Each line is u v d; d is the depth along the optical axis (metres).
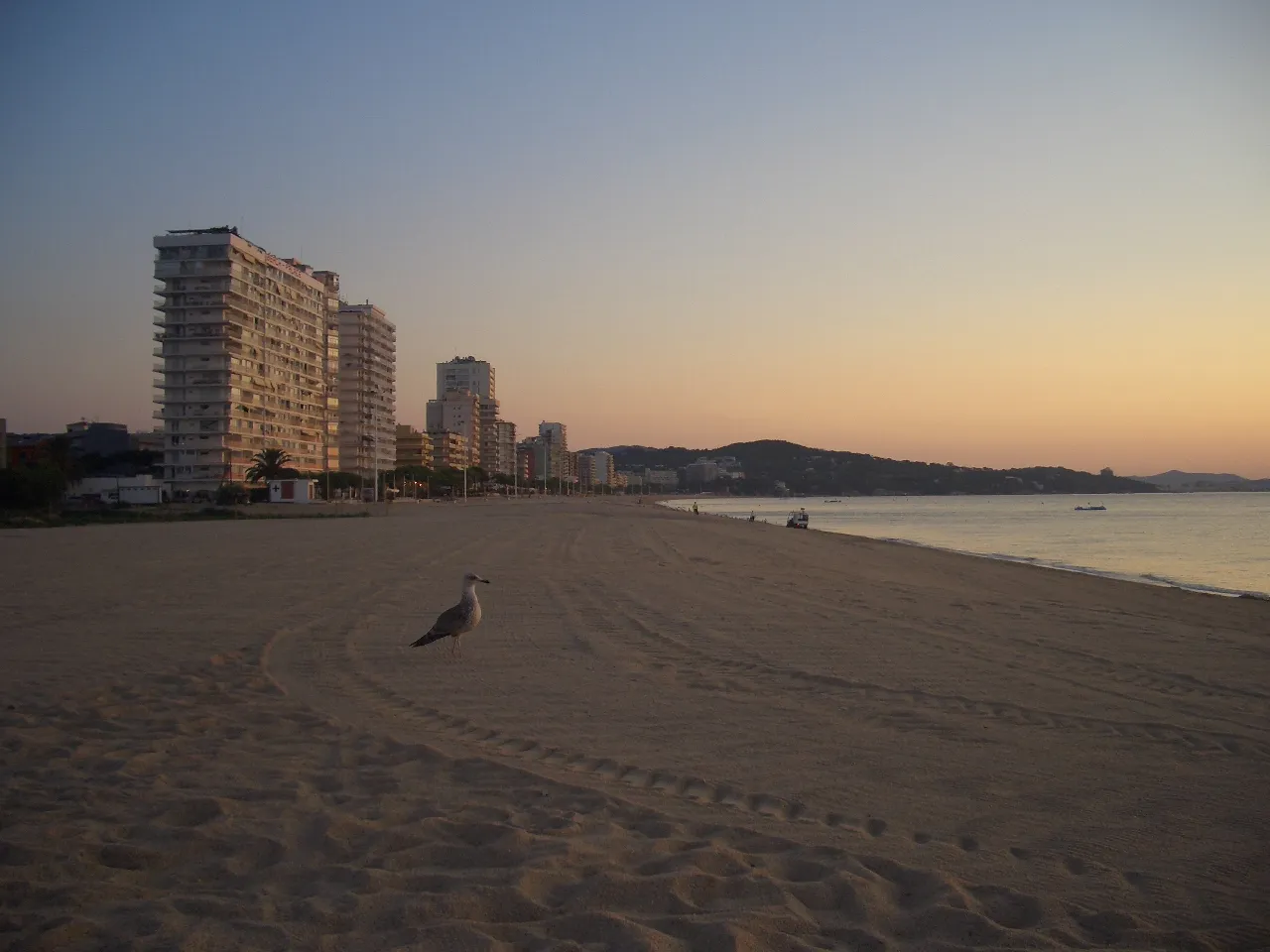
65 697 8.46
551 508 98.56
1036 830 5.36
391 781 6.04
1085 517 106.88
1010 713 8.23
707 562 24.56
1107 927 4.16
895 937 4.02
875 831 5.32
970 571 25.38
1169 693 9.14
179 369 111.50
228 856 4.83
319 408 138.88
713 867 4.66
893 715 8.12
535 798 5.71
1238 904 4.41
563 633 12.58
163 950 3.79
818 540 39.81
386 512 79.25
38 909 4.21
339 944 3.89
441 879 4.50
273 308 122.69
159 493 99.00
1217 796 5.99
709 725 7.73
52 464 80.31
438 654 10.98
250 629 12.62
